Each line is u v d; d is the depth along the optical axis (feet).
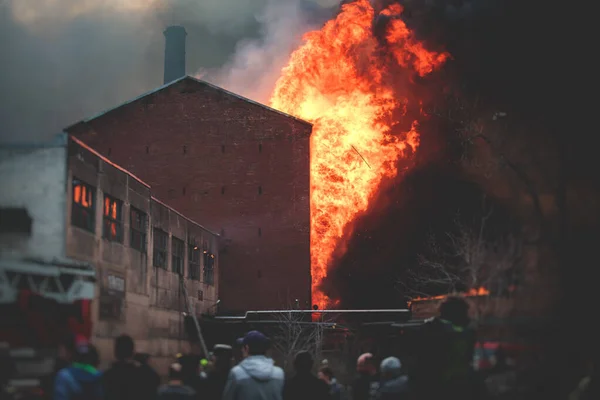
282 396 29.48
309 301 112.57
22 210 54.75
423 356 26.27
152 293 79.30
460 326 26.32
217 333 99.60
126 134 118.42
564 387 30.53
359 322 89.25
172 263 88.94
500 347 30.76
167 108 118.73
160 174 117.08
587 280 34.78
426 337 26.25
